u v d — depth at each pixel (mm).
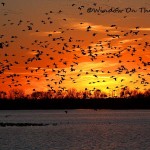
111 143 74000
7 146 70688
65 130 97438
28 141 76125
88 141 76750
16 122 123000
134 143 74125
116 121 130250
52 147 69750
